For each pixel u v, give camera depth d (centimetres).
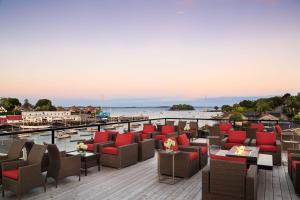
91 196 448
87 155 594
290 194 457
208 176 391
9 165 460
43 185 470
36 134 629
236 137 778
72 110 6144
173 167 533
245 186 365
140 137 810
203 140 1098
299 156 532
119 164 641
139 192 469
